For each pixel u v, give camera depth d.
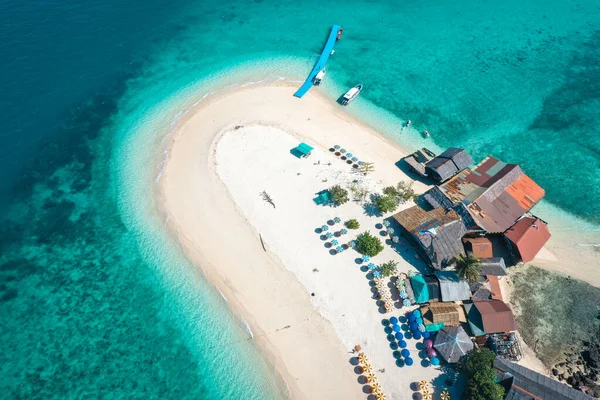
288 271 51.94
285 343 46.28
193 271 53.06
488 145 68.06
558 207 59.59
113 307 50.44
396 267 51.50
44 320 49.59
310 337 46.50
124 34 90.00
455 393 41.72
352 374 43.69
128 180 64.31
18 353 47.00
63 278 53.34
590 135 69.06
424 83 79.31
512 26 93.56
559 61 83.88
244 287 51.03
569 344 45.00
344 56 85.06
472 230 52.19
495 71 81.75
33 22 89.75
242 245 54.88
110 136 70.88
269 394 43.25
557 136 69.12
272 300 49.66
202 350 46.59
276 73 81.75
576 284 50.12
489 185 55.78
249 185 61.62
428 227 51.28
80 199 62.03
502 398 38.75
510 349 43.59
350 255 52.97
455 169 59.75
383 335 46.00
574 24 94.12
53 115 73.50
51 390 44.28
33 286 52.72
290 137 68.56
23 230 58.41
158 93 78.06
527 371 40.91
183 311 49.69
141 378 44.81
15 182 64.00
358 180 61.47
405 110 74.12
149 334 48.03
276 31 91.81
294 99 75.94
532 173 63.88
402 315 47.34
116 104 76.19
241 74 81.62
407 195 58.12
